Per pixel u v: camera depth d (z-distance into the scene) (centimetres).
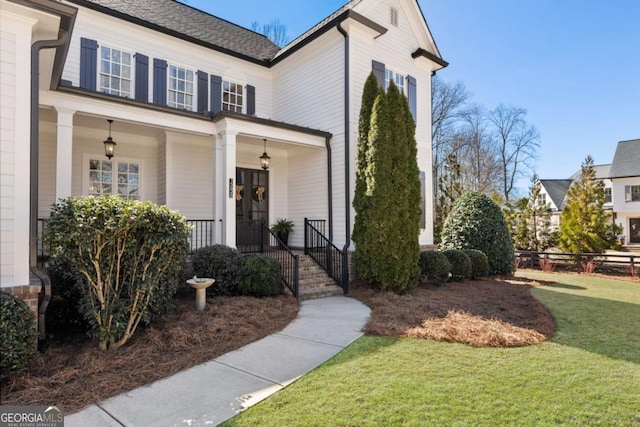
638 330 507
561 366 371
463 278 934
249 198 1045
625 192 2633
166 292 481
